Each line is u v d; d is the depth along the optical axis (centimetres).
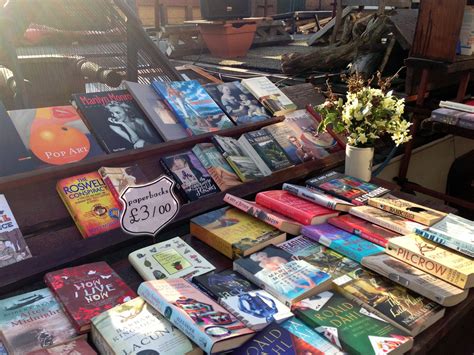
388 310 127
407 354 117
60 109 210
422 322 122
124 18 389
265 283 138
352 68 425
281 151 237
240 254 155
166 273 147
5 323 121
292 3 1438
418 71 350
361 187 205
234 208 190
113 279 143
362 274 147
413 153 390
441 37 305
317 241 169
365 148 224
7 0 282
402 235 164
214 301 130
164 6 1304
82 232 167
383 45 420
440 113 276
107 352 112
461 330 178
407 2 489
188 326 113
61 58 354
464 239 147
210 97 257
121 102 229
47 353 110
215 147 221
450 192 453
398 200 189
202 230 171
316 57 455
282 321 124
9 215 159
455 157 459
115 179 183
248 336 117
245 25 693
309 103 296
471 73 341
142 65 354
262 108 268
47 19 322
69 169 179
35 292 136
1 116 187
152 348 109
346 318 124
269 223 174
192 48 744
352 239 166
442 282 136
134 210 148
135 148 207
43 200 170
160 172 203
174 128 227
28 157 180
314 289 136
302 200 191
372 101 221
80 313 124
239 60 637
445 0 295
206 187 204
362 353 109
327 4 1480
